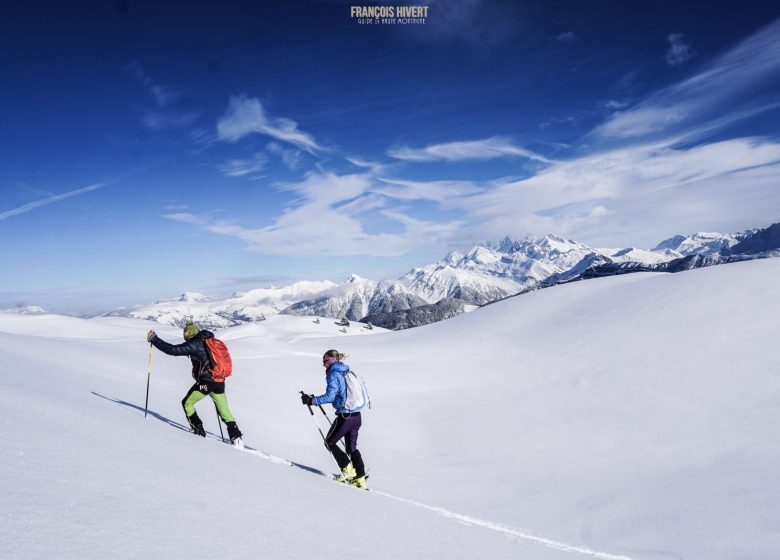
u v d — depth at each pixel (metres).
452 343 37.38
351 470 7.39
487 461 15.13
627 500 11.08
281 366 29.22
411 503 7.05
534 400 21.06
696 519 9.68
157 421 7.05
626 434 15.96
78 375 10.13
